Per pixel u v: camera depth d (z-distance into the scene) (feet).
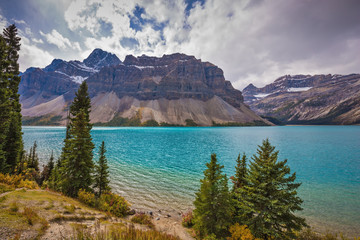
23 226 29.17
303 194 102.68
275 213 44.93
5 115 88.48
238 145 323.57
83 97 108.37
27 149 238.89
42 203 42.80
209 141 382.83
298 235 52.42
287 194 44.52
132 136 481.05
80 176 72.69
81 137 74.49
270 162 47.93
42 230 29.86
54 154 203.31
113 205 65.16
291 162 201.16
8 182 56.44
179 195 93.25
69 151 75.82
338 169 168.35
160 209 76.79
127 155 211.20
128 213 67.21
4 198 39.42
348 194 102.63
